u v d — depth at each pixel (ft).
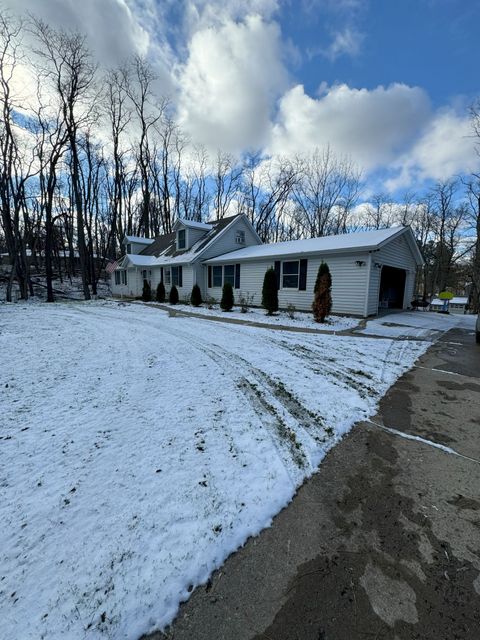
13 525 5.93
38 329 27.07
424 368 16.85
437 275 94.32
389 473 7.83
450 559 5.38
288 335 24.93
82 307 48.70
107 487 7.04
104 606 4.52
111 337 23.65
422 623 4.35
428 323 34.27
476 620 4.39
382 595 4.76
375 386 13.92
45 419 10.28
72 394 12.39
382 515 6.43
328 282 32.14
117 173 82.23
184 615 4.46
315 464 8.16
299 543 5.72
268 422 10.24
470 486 7.35
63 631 4.19
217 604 4.63
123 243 81.61
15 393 12.48
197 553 5.44
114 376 14.52
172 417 10.43
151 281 68.28
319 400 12.12
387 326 30.83
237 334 25.07
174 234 72.43
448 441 9.37
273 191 92.79
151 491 6.93
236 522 6.15
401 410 11.51
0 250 104.27
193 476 7.48
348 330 28.12
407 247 46.21
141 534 5.77
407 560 5.37
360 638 4.16
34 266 93.71
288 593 4.79
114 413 10.71
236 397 12.13
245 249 55.52
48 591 4.71
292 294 42.34
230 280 50.98
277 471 7.79
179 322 31.91
